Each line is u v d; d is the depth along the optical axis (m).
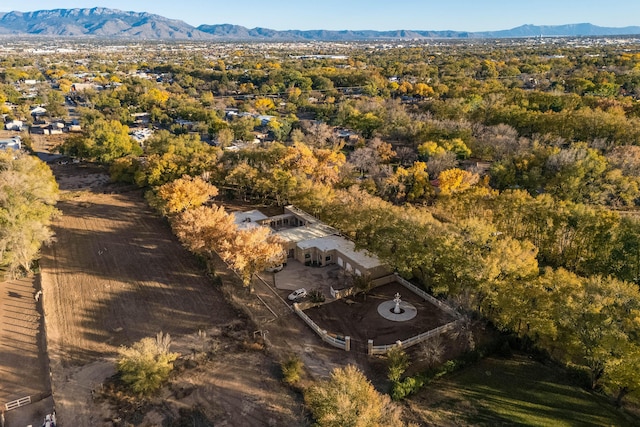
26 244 71.56
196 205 85.88
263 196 106.38
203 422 44.84
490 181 107.94
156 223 96.25
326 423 37.91
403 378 49.84
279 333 58.97
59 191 110.62
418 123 143.75
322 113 190.25
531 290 52.06
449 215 84.94
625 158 102.06
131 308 64.56
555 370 51.72
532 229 73.56
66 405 47.09
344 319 61.81
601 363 46.06
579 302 47.28
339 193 90.44
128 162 120.94
